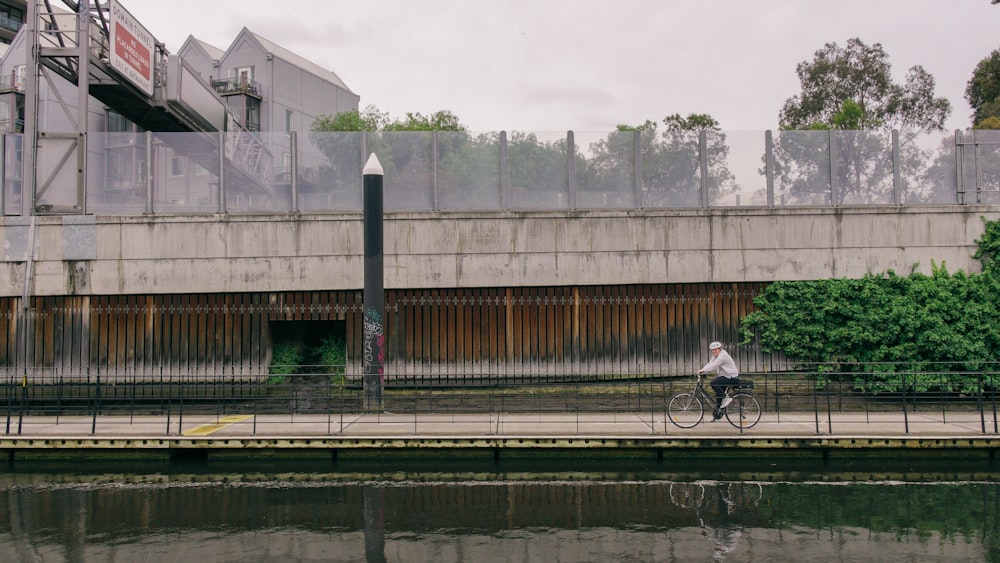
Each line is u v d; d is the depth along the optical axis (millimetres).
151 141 16266
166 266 15945
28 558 7809
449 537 8586
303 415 14742
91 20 17266
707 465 11820
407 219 16047
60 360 15977
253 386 16016
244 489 10656
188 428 13109
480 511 9609
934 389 15562
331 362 16797
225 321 16188
